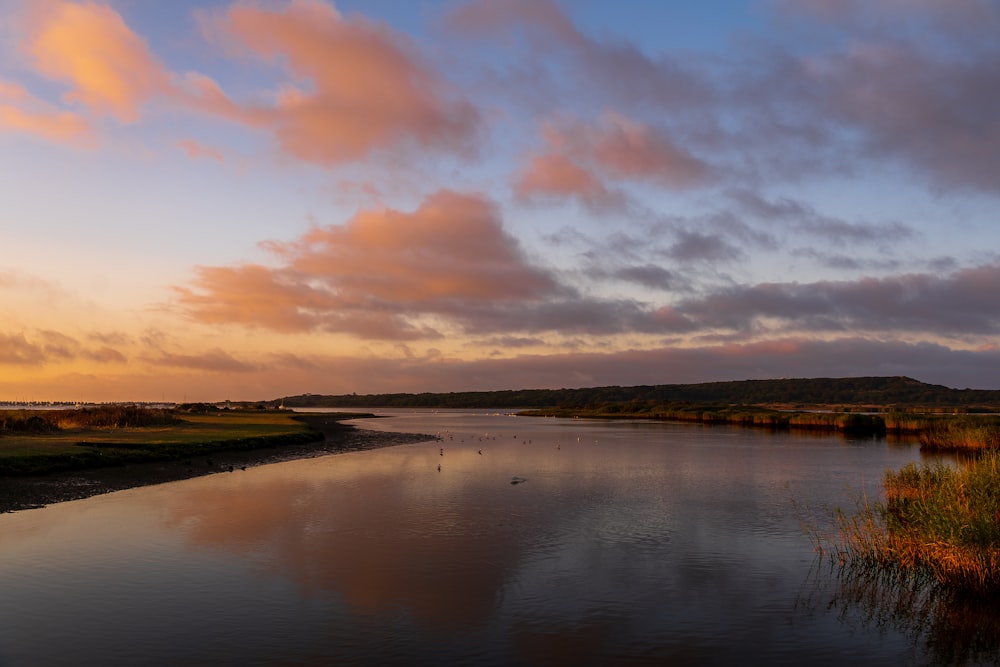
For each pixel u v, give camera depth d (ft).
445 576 58.90
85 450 129.29
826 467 147.13
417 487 111.34
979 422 209.97
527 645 43.78
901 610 50.52
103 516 82.79
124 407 237.45
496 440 244.01
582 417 583.58
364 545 69.77
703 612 50.19
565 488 111.55
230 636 44.86
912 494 78.02
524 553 66.95
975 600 52.16
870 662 41.37
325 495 101.71
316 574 59.21
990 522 54.54
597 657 41.93
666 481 121.70
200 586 55.47
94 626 46.37
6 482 100.94
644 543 71.41
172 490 104.58
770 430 328.49
